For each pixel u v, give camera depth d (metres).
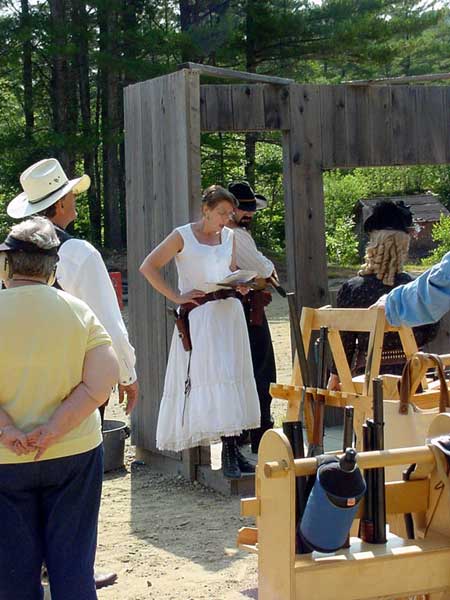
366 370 4.70
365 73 35.47
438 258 29.94
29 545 3.66
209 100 7.55
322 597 3.25
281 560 3.28
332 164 8.21
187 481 7.00
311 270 8.23
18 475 3.61
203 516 6.20
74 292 4.73
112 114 32.03
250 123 7.77
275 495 3.32
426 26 30.06
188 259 6.46
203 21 31.67
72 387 3.69
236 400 6.38
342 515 3.19
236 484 6.65
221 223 6.44
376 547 3.39
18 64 31.75
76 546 3.71
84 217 40.12
